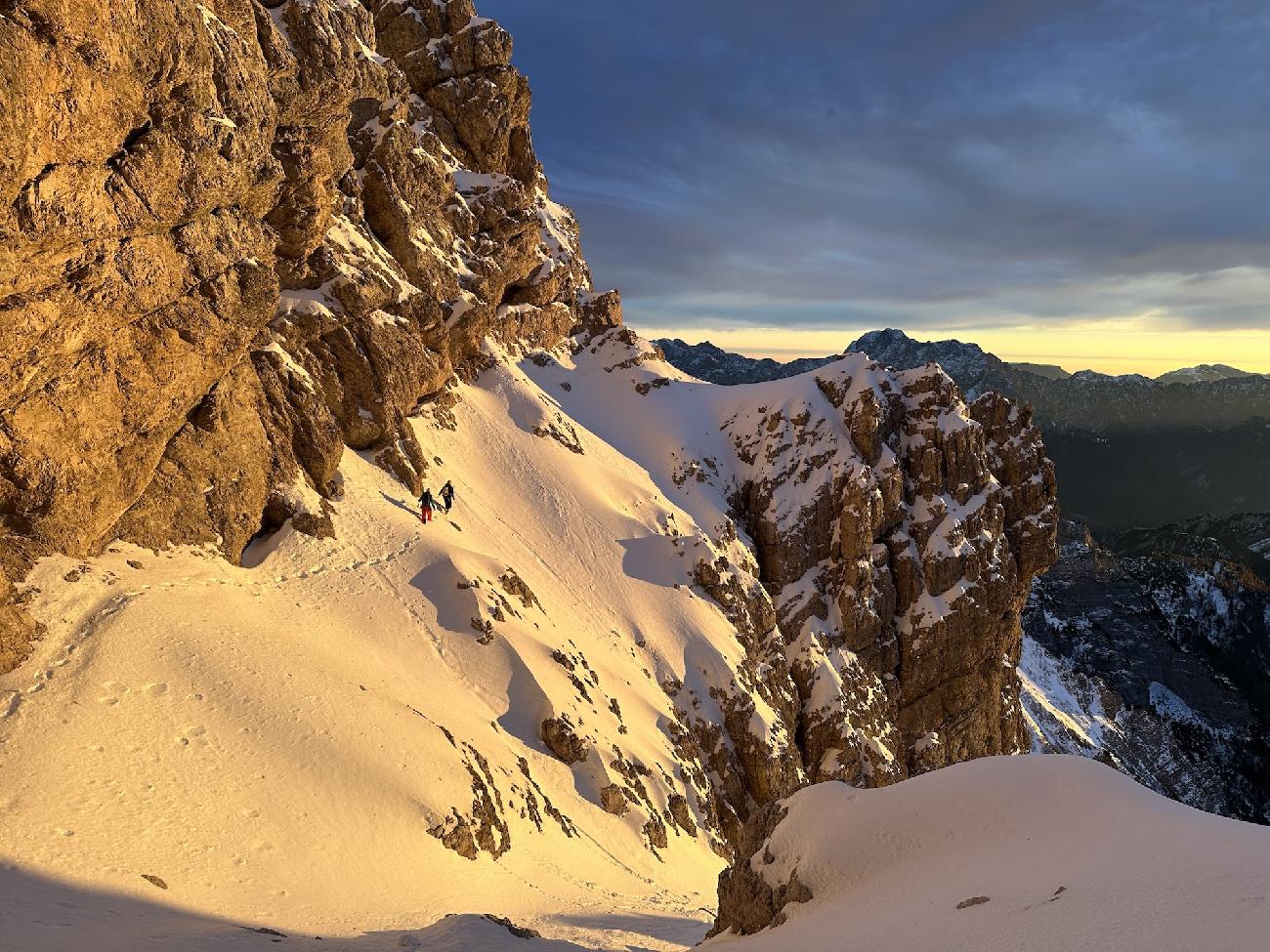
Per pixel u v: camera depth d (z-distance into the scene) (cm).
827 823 1677
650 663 5247
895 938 1134
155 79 2730
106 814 1925
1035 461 8019
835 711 6131
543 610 4678
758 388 7931
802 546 6912
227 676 2577
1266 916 840
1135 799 1364
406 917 2041
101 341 2794
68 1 2320
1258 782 15888
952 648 7019
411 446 4906
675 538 6119
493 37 8012
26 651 2306
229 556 3394
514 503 5650
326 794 2391
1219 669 19862
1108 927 938
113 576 2769
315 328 4456
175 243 3031
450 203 6962
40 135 2298
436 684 3481
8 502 2592
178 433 3325
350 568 3750
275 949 1459
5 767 1933
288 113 4088
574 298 8731
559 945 1797
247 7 3538
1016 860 1302
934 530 7206
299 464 4031
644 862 3631
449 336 6147
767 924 1631
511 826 3012
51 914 1384
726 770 5088
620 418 7694
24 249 2370
